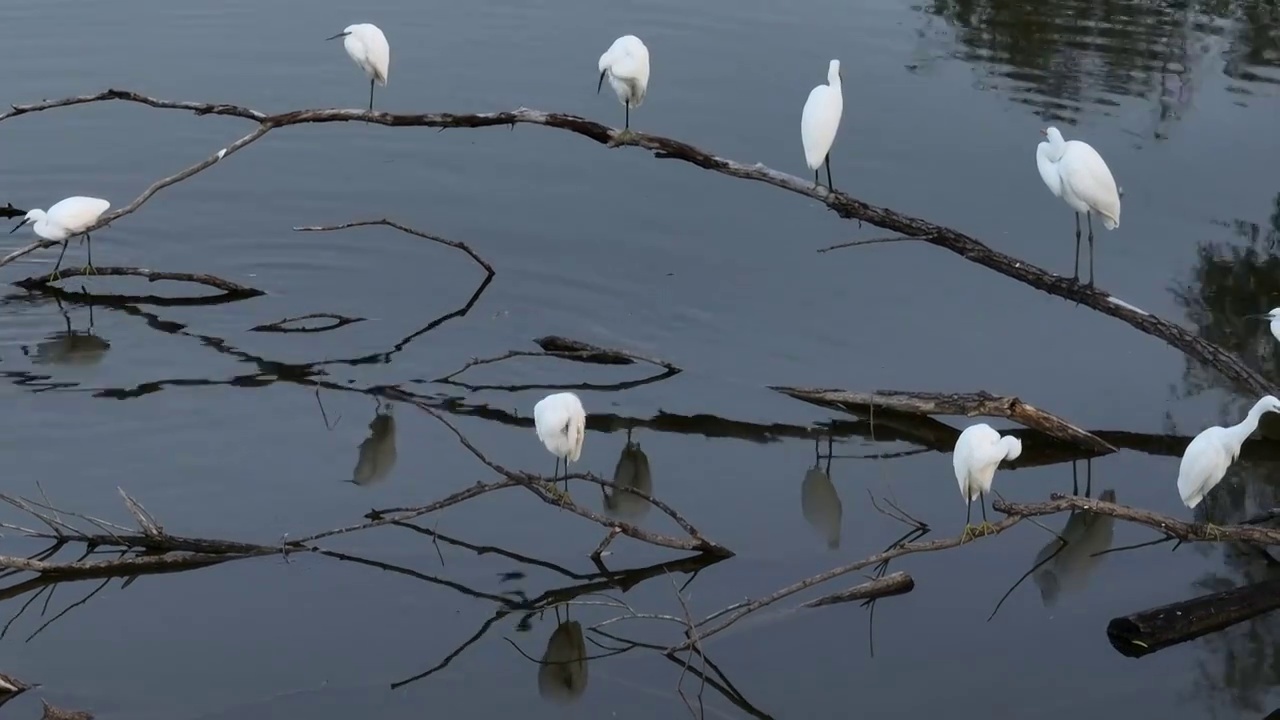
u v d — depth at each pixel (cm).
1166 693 1127
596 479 1280
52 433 1498
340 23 2672
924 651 1179
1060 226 2000
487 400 1611
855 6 2842
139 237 1978
